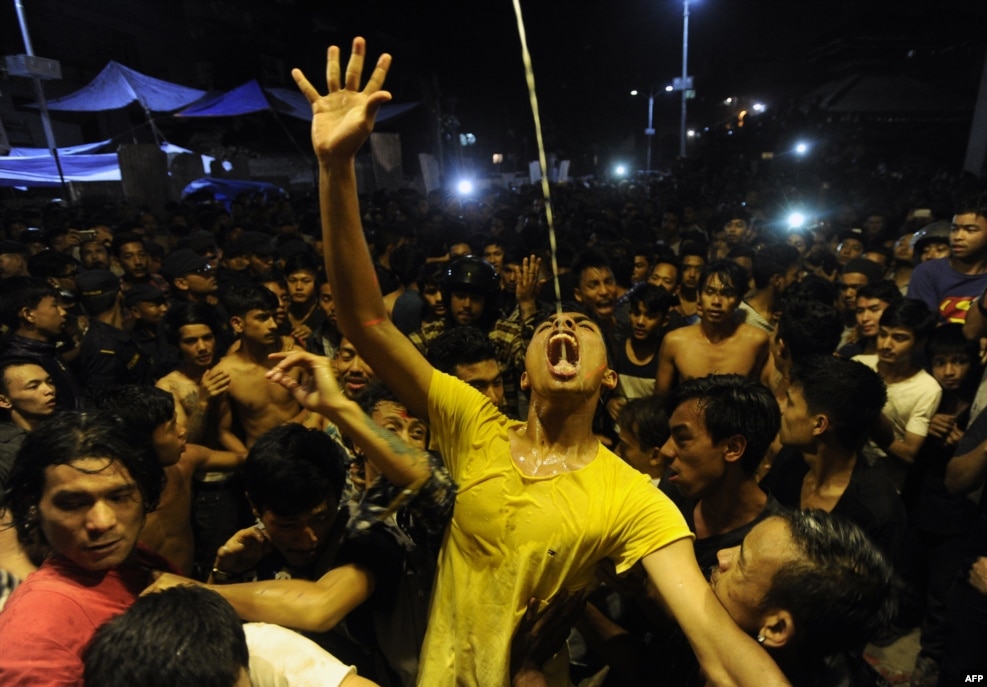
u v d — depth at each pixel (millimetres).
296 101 20047
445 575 1513
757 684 1239
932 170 20250
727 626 1305
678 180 22203
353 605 1574
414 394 1638
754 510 2037
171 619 1104
